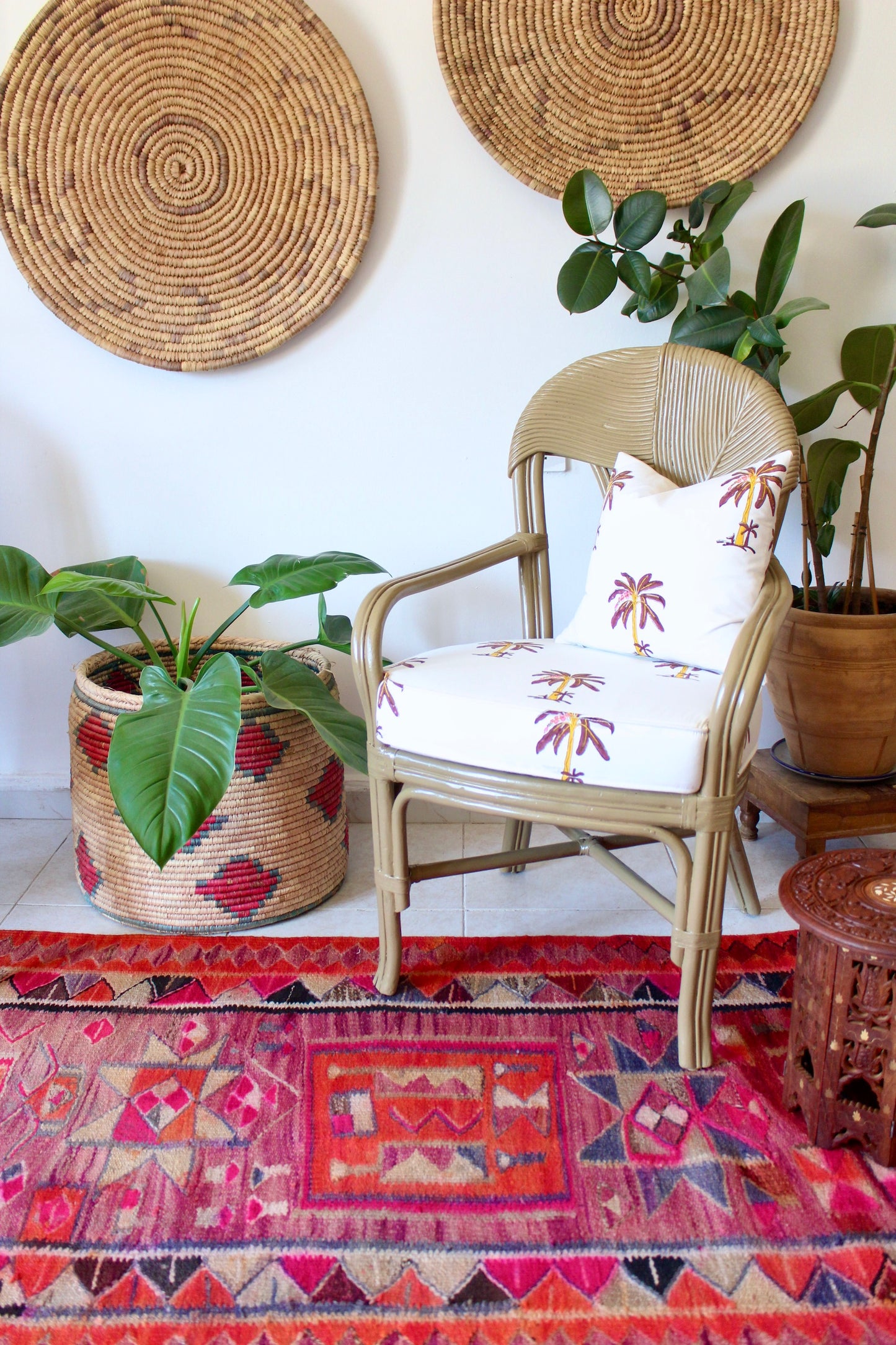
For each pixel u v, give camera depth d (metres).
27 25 1.80
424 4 1.81
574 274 1.71
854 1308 1.02
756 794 1.97
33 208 1.83
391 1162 1.21
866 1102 1.23
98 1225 1.12
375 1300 1.03
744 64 1.81
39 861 1.97
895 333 1.74
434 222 1.90
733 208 1.68
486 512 2.04
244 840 1.67
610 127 1.84
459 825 2.13
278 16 1.77
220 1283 1.05
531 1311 1.02
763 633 1.28
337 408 1.98
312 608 2.09
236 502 2.03
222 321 1.90
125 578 1.90
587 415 1.76
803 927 1.22
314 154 1.83
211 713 1.41
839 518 2.06
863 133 1.87
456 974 1.58
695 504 1.53
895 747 1.84
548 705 1.32
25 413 1.97
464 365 1.96
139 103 1.81
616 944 1.66
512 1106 1.30
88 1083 1.33
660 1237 1.10
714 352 1.65
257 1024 1.46
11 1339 0.99
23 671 2.09
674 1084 1.34
